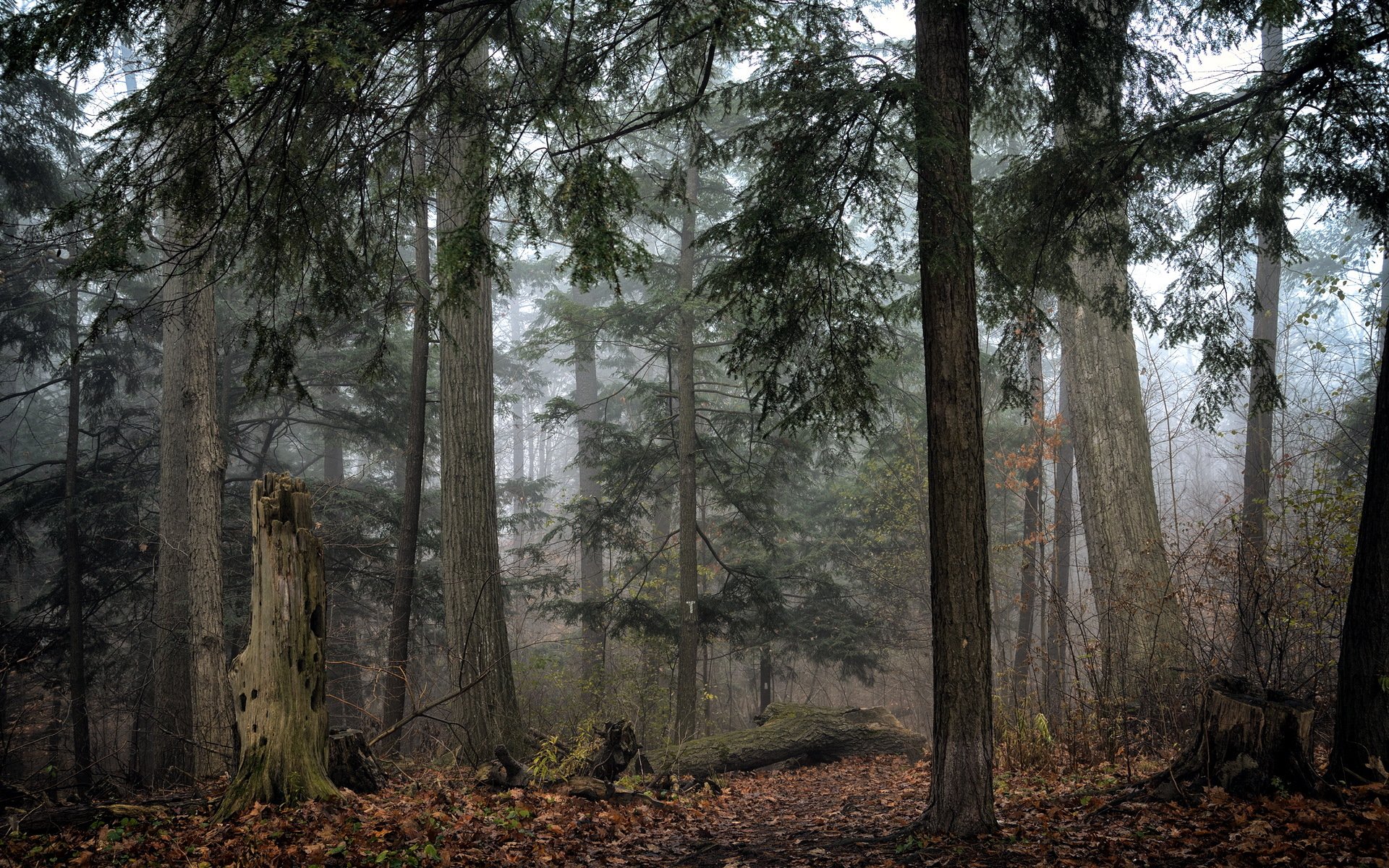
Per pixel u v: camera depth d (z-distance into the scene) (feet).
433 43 18.70
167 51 15.49
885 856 18.94
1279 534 35.22
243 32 14.69
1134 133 25.61
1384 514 19.75
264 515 21.90
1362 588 19.93
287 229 19.75
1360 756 19.52
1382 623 19.51
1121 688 31.86
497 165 19.40
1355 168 23.90
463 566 38.88
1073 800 22.11
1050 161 26.91
